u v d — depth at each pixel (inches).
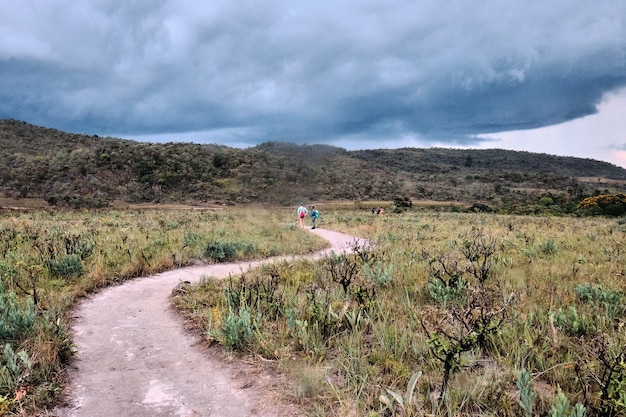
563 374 176.2
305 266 451.8
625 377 153.6
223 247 549.6
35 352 194.1
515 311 243.0
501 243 580.7
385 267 381.7
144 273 431.8
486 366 188.4
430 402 159.0
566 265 406.6
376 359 197.0
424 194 4079.7
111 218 1223.5
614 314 248.1
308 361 199.3
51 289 327.3
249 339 223.6
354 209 2719.0
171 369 204.4
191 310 294.2
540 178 5408.5
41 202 2486.5
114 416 161.2
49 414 159.0
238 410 165.0
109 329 261.7
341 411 153.6
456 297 287.4
